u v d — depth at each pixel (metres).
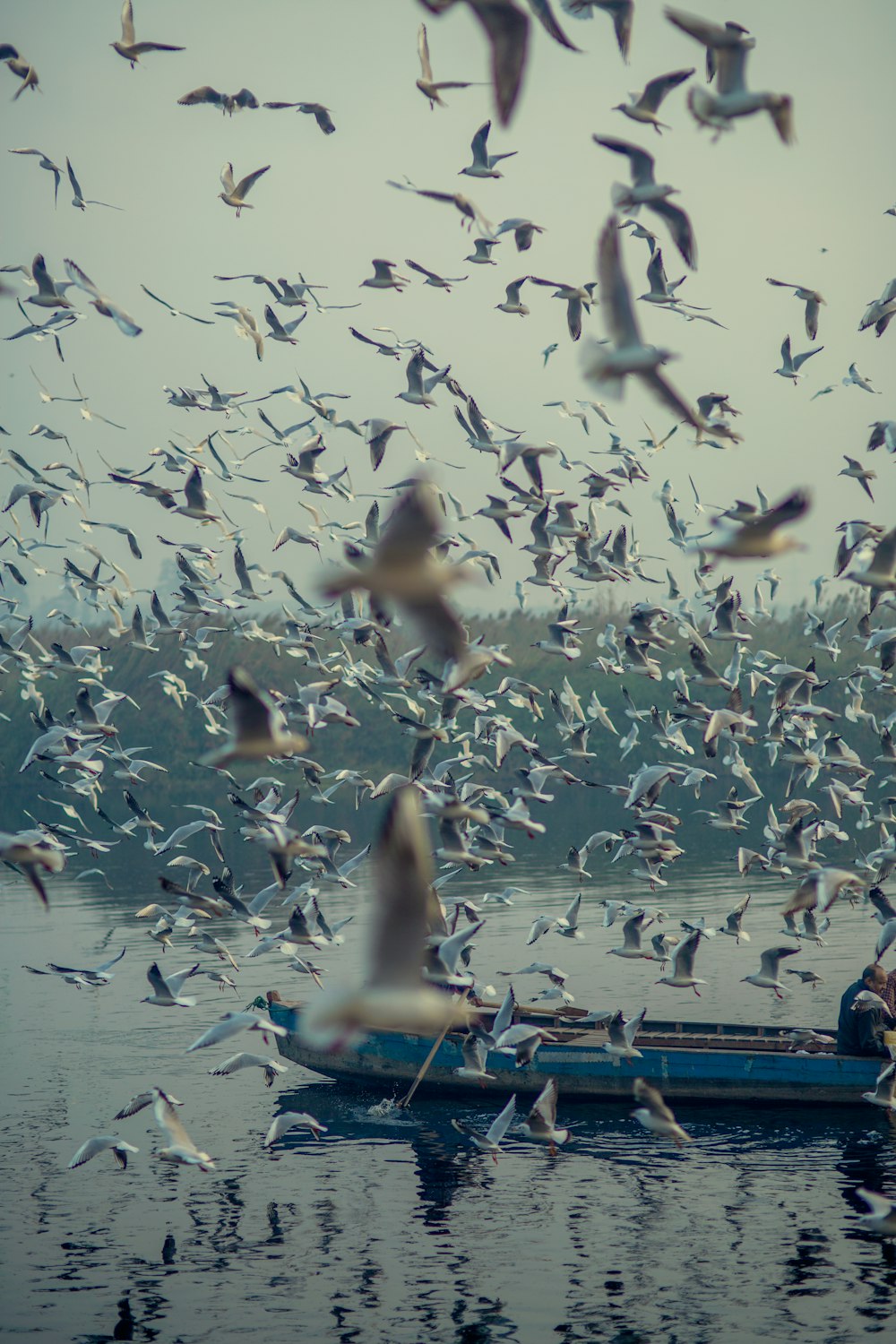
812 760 31.05
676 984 28.67
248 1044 35.38
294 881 57.12
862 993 29.66
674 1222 23.80
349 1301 21.20
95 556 37.66
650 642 32.12
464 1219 24.16
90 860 64.12
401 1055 31.08
